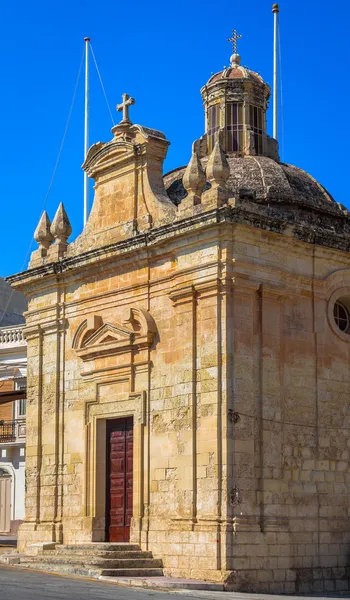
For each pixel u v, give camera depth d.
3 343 50.59
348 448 30.33
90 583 25.31
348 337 31.05
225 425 27.30
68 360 33.69
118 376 31.42
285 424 28.66
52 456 33.56
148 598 22.38
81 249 34.00
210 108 37.81
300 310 29.77
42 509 33.62
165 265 30.33
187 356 28.72
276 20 40.22
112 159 33.25
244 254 28.34
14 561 30.03
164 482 29.23
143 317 30.45
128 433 31.36
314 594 27.72
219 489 27.08
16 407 49.28
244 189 32.25
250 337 28.16
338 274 30.97
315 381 29.78
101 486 31.84
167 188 34.97
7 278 36.09
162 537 28.97
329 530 29.17
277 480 28.06
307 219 31.70
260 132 37.81
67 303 34.00
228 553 26.48
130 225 31.84
